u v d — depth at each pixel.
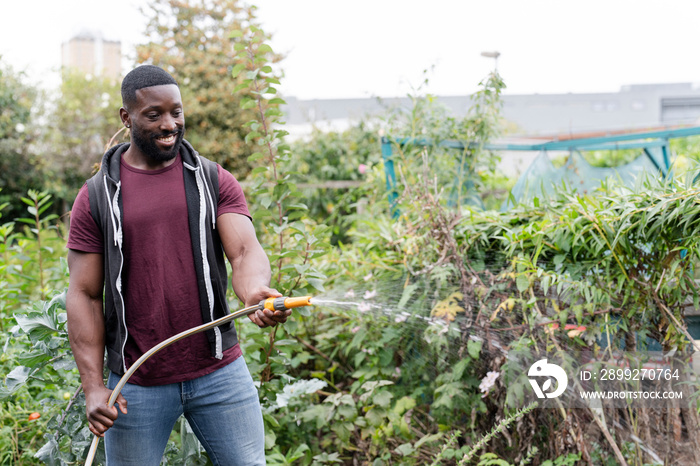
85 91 13.45
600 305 2.54
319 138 8.50
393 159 4.24
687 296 2.44
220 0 11.13
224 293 2.10
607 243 2.47
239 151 10.32
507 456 2.64
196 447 2.34
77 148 13.30
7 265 3.52
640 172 2.60
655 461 2.48
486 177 4.65
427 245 3.06
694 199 2.29
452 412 2.85
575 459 2.39
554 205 2.83
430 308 2.95
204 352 2.01
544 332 2.58
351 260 3.53
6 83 12.70
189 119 10.46
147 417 1.99
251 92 2.93
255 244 2.06
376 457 2.84
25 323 2.25
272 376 2.86
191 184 2.02
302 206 2.86
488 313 2.71
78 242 1.96
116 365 1.98
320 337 3.34
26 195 12.59
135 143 1.96
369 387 2.88
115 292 1.93
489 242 2.96
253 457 2.08
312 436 3.09
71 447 2.30
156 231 1.95
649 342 2.53
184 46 11.17
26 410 2.81
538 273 2.56
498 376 2.58
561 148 5.91
